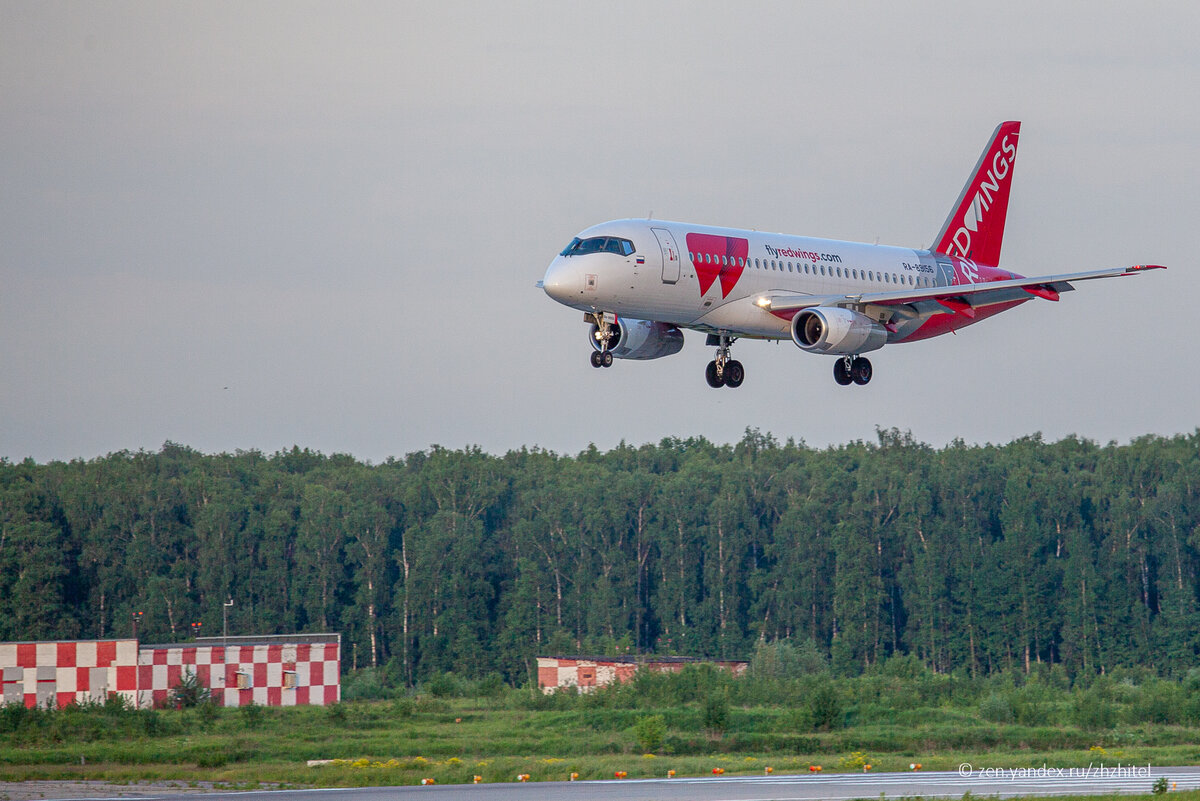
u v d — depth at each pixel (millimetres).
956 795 144875
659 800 138250
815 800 138875
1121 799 138625
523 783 160000
